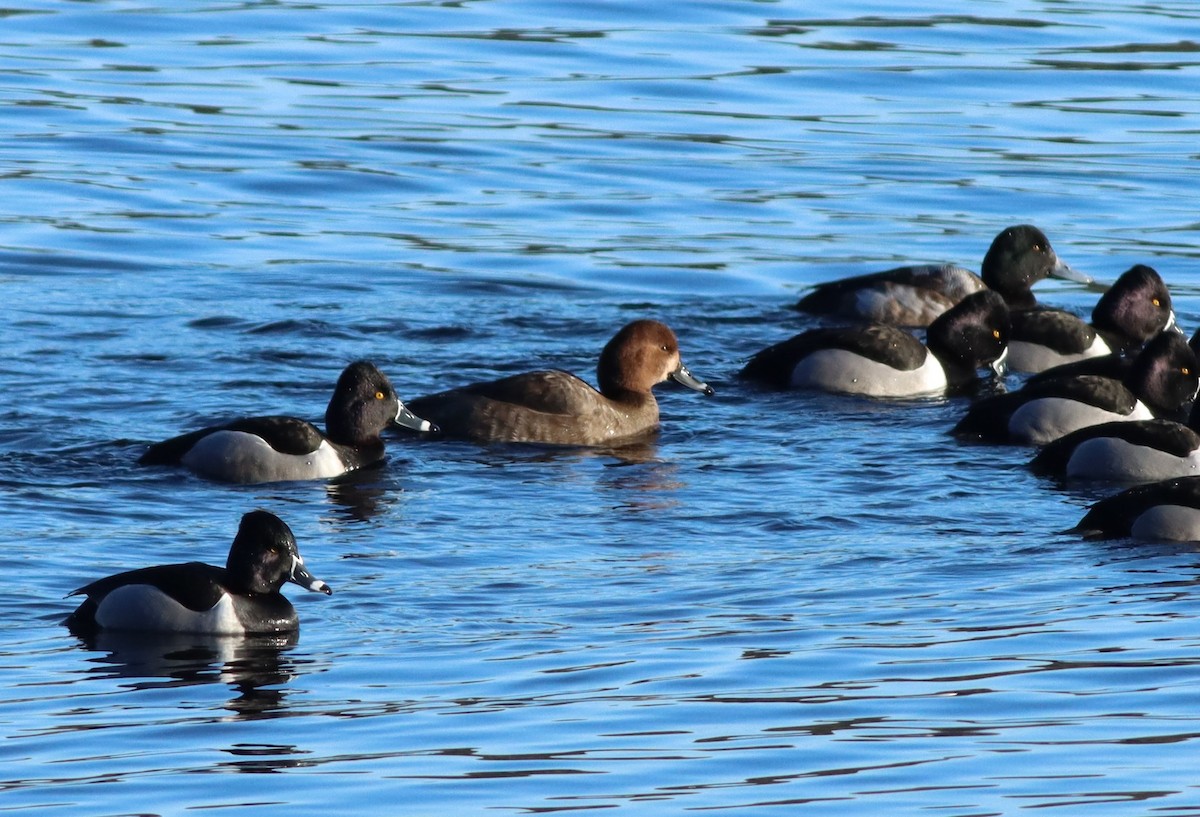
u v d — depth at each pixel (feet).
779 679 34.09
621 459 53.42
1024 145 86.84
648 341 57.77
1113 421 51.72
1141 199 80.74
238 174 81.10
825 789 28.60
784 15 107.34
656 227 76.84
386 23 104.27
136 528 44.88
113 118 87.10
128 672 35.22
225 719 32.50
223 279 69.92
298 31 102.47
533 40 100.78
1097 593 39.88
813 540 44.83
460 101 90.68
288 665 35.60
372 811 28.07
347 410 52.44
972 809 27.71
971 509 47.78
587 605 39.40
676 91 92.84
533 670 34.96
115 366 59.88
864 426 57.47
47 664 35.68
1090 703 32.50
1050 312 67.05
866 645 36.19
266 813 27.99
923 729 31.30
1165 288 68.23
